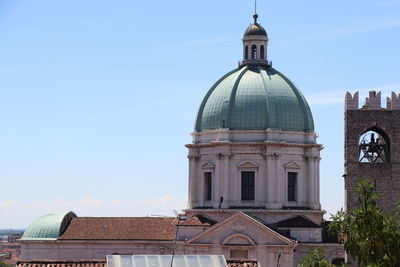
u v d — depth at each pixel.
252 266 148.38
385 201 193.25
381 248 118.56
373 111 195.50
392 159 194.12
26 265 146.75
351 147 195.12
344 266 143.12
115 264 130.75
